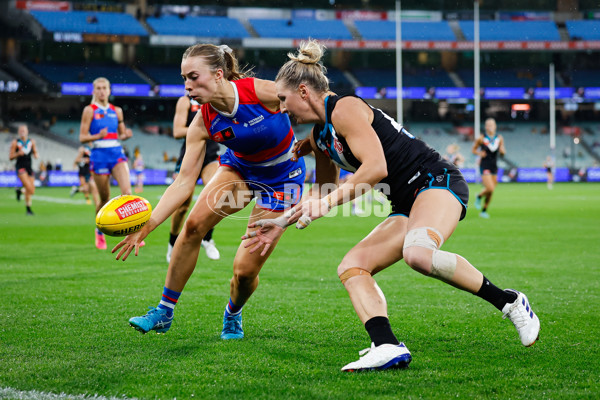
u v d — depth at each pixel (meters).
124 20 38.78
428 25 41.94
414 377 3.17
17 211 16.25
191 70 3.58
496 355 3.60
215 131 3.83
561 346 3.79
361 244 3.49
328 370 3.31
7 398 2.86
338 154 3.39
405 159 3.46
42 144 35.25
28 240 9.84
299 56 3.33
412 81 41.38
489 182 13.93
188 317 4.64
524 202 19.28
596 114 43.81
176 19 40.12
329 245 9.47
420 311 4.81
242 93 3.73
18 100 37.75
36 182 31.47
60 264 7.34
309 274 6.69
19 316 4.59
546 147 40.41
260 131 3.82
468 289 3.37
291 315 4.71
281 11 42.16
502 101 43.41
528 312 3.45
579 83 41.91
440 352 3.67
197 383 3.09
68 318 4.54
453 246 9.03
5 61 36.81
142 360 3.49
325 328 4.30
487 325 4.35
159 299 5.28
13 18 34.94
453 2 42.41
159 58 40.34
